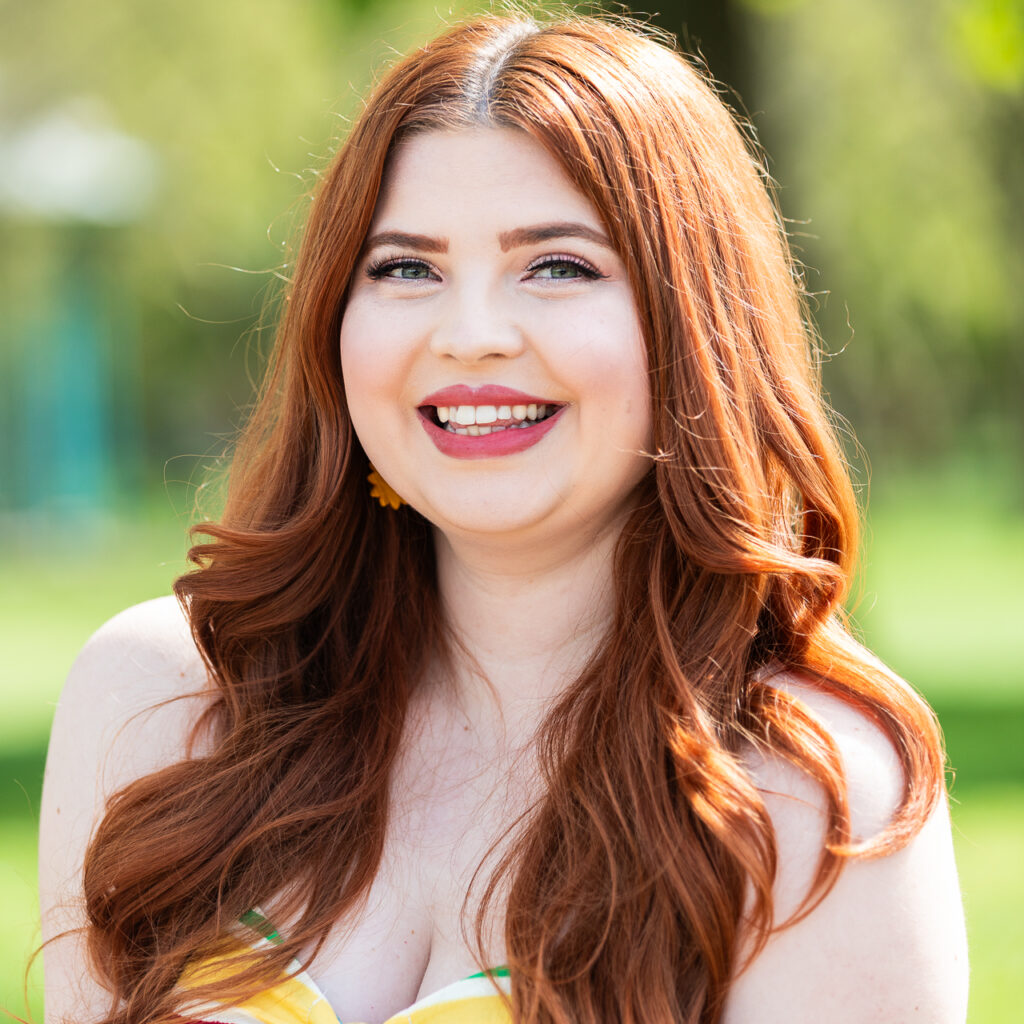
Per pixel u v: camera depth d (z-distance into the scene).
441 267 2.63
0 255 24.77
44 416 26.48
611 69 2.61
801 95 14.47
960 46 8.16
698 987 2.41
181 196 24.30
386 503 2.90
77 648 14.58
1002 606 16.75
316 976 2.63
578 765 2.59
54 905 3.03
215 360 27.98
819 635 2.66
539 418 2.65
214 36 21.88
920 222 17.06
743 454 2.62
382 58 3.81
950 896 2.46
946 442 24.62
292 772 2.83
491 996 2.49
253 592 2.95
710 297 2.63
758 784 2.47
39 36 22.28
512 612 2.84
